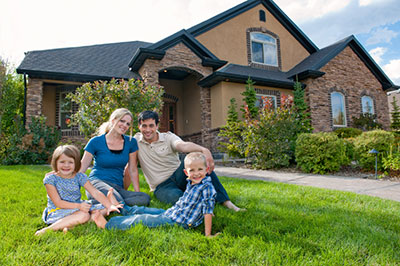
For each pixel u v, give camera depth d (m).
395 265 1.66
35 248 1.81
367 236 2.12
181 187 3.29
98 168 3.18
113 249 1.81
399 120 14.43
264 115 7.88
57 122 10.99
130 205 2.91
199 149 3.01
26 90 9.77
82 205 2.36
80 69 10.48
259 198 3.42
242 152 8.31
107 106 7.00
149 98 7.37
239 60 12.84
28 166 6.98
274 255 1.72
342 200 3.40
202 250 1.84
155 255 1.73
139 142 3.38
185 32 10.63
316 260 1.68
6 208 2.82
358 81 13.82
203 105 11.54
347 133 11.66
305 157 6.70
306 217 2.58
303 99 11.45
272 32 13.83
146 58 10.10
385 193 4.07
